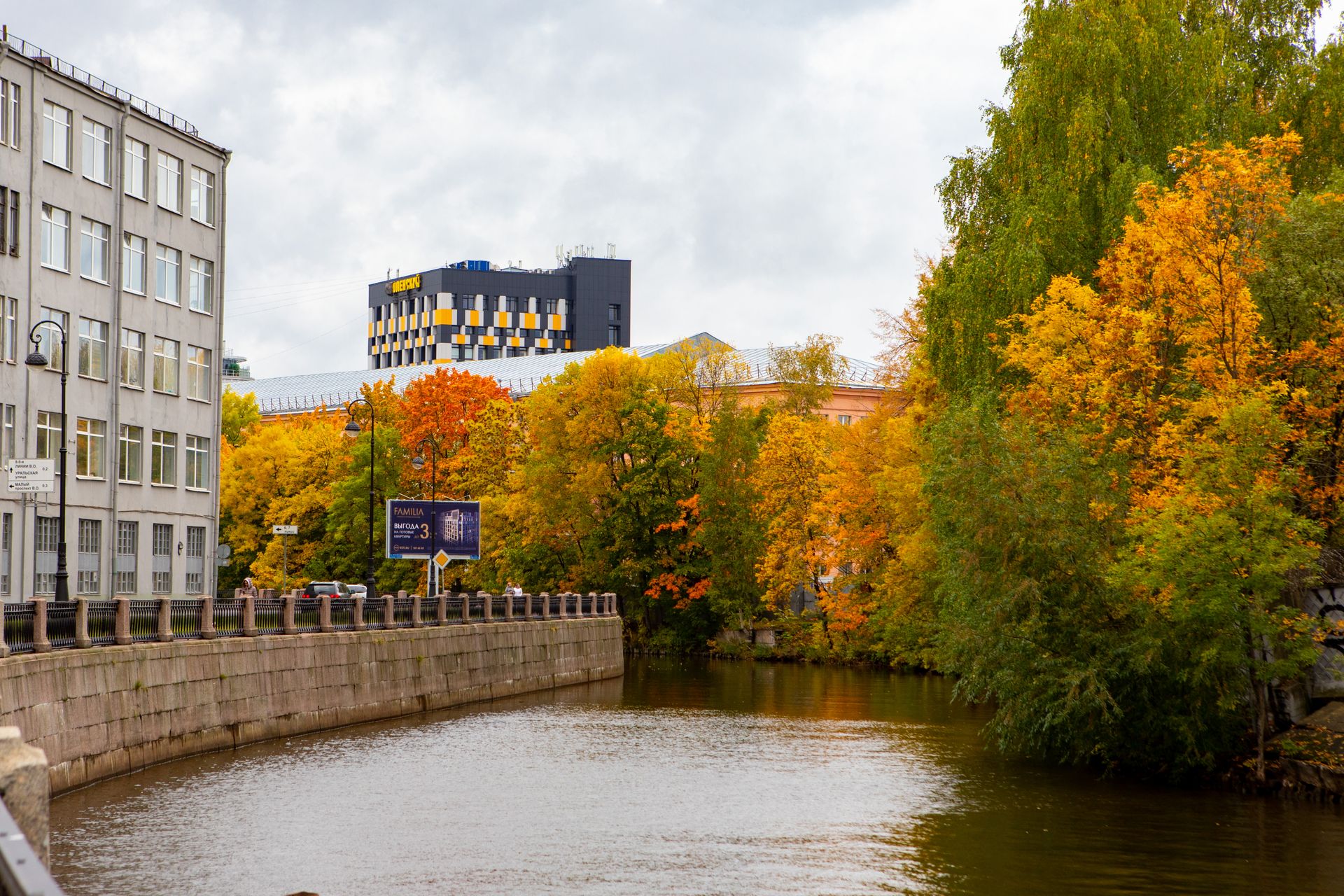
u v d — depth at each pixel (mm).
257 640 35750
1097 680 28766
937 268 41719
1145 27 38562
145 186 56406
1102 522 30938
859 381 110750
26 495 48781
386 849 23031
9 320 48375
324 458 90625
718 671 69062
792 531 73875
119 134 54375
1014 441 31141
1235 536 28094
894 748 37125
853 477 66875
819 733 40688
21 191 48750
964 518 30891
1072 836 24547
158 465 57594
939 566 54438
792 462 75125
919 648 63000
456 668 48938
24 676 24375
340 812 26359
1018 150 39156
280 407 140375
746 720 44344
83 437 52562
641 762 34031
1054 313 33750
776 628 79688
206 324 61281
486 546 81062
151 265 56844
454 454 84562
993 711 47094
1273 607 29750
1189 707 29344
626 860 22438
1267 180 32094
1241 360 30688
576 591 82375
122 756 28766
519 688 54281
